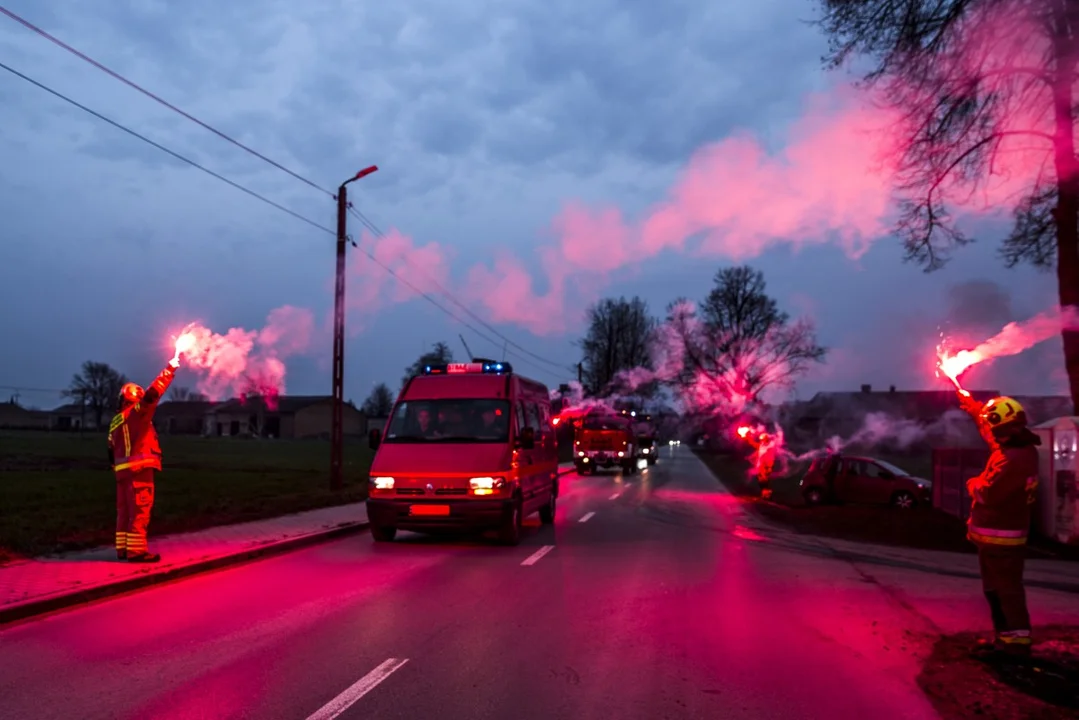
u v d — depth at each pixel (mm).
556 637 7160
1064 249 12820
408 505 12445
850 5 10055
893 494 22125
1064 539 13328
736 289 64688
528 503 14180
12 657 6367
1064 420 13523
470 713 5203
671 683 5883
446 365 15078
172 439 79250
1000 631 6453
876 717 5227
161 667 6117
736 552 12719
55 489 20719
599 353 78000
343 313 23016
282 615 7922
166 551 11312
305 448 59562
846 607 8570
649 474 39125
